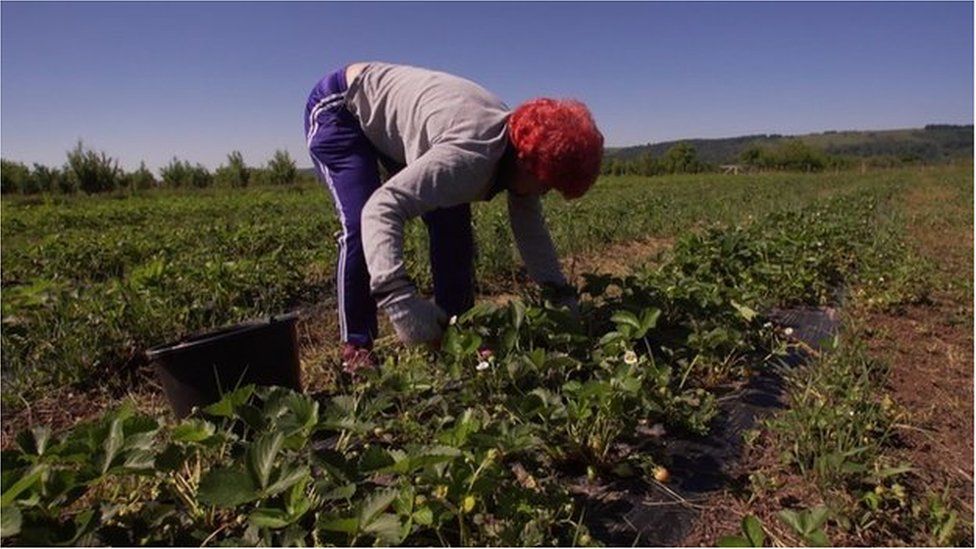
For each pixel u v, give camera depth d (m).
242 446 2.29
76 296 4.11
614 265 6.78
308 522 2.05
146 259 6.85
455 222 3.27
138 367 3.63
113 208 16.09
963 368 3.65
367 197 3.04
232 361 2.78
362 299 3.09
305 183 36.22
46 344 3.63
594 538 2.14
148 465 1.97
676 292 3.69
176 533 1.99
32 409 3.23
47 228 11.68
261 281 4.87
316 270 6.04
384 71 2.99
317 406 2.24
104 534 1.90
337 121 3.06
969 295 5.04
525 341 3.14
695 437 2.72
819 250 5.79
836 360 3.28
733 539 1.80
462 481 2.00
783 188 22.44
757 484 2.35
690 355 3.32
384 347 3.55
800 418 2.57
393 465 1.91
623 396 2.47
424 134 2.79
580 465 2.46
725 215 11.15
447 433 2.15
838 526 2.18
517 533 1.95
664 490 2.38
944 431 2.87
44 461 1.96
